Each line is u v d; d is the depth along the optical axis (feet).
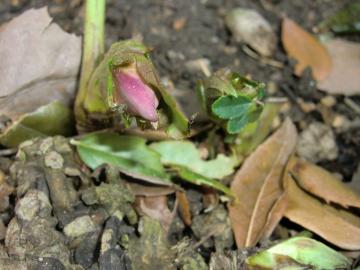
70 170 0.94
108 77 0.84
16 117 1.01
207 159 1.05
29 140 0.96
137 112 0.82
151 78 0.81
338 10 1.35
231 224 0.97
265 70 1.24
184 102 1.12
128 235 0.92
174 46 1.25
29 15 0.98
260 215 0.97
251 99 0.95
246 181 0.99
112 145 0.97
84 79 0.95
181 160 1.00
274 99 1.12
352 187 1.05
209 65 1.24
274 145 1.01
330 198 0.97
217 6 1.32
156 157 0.96
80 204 0.92
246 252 0.93
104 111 0.94
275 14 1.33
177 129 0.84
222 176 1.01
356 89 1.21
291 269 0.90
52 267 0.85
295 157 1.03
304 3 1.36
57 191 0.91
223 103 0.94
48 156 0.92
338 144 1.16
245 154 1.04
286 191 0.97
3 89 0.98
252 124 1.04
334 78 1.22
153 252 0.91
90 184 0.95
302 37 1.24
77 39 1.01
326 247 0.91
